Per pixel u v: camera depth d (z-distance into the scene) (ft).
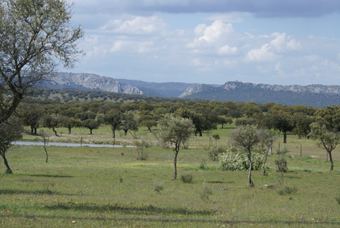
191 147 231.09
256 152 123.13
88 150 191.62
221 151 162.61
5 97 41.63
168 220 33.24
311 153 198.90
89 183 72.90
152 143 243.19
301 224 33.45
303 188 75.87
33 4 42.55
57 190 58.70
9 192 52.75
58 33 44.14
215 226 31.22
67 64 45.16
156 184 64.75
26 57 41.55
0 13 41.52
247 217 36.70
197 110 471.62
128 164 130.82
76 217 32.48
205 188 55.47
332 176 101.65
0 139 75.31
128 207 41.83
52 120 311.88
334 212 43.14
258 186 77.77
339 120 283.38
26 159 134.62
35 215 32.32
